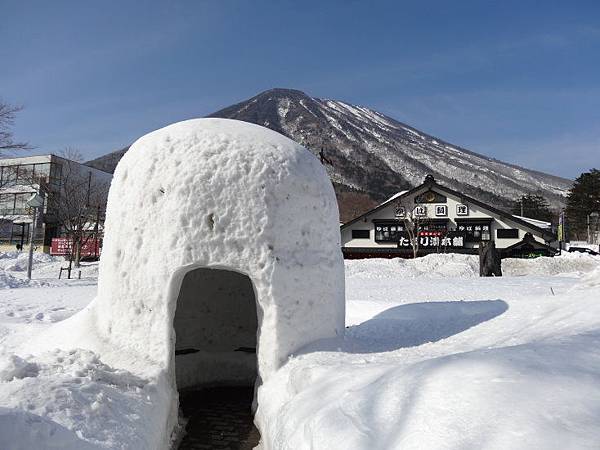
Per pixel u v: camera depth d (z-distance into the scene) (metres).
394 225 35.16
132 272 5.22
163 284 5.01
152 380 4.61
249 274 4.95
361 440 2.56
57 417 3.29
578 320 4.67
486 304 7.18
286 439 3.31
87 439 3.22
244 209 4.97
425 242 34.00
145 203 5.20
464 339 5.61
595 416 2.15
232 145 5.20
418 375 3.04
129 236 5.27
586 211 60.88
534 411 2.25
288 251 5.09
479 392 2.54
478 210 33.88
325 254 5.45
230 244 4.93
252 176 5.07
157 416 4.26
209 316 7.74
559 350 3.05
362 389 3.21
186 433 5.35
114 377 4.35
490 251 18.73
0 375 3.95
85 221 28.91
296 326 5.07
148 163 5.29
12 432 2.84
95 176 43.56
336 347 5.14
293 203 5.21
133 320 5.20
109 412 3.69
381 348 5.50
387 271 20.08
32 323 9.28
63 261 28.34
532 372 2.65
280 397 4.48
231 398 6.78
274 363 4.93
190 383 7.33
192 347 7.55
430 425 2.41
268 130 5.84
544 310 5.70
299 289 5.12
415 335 6.21
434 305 7.74
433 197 34.56
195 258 4.92
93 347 5.31
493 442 2.12
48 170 38.56
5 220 40.41
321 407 3.26
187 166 5.08
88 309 6.36
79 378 4.01
